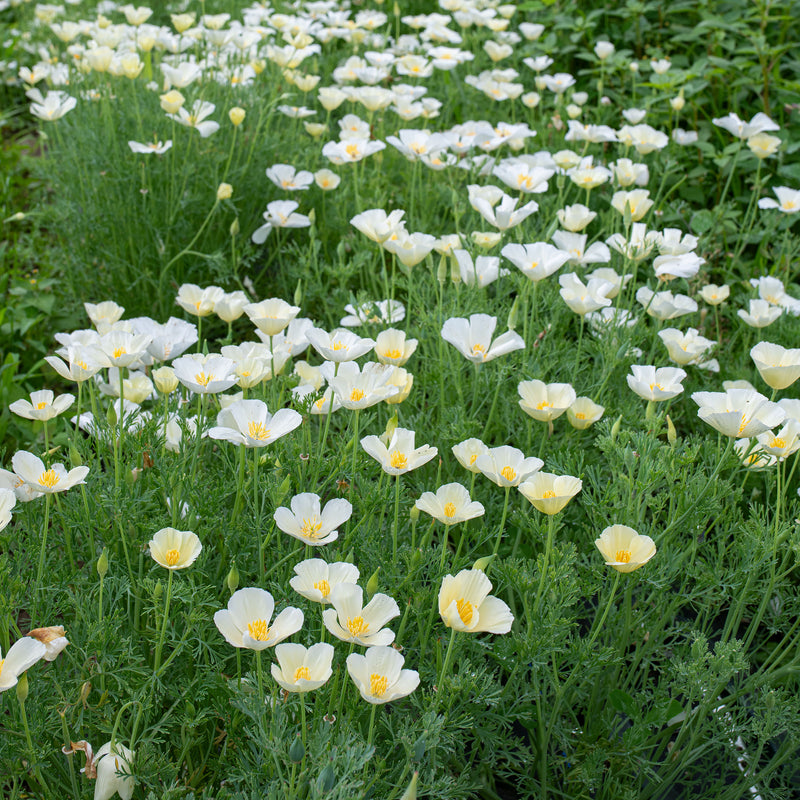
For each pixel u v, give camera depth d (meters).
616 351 1.17
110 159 1.58
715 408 0.96
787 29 2.16
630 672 0.99
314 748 0.76
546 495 0.88
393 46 2.38
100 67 1.68
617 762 0.93
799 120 1.92
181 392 1.09
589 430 1.21
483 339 1.08
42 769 0.82
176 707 0.88
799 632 0.99
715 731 0.97
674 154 1.87
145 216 1.55
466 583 0.79
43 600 0.89
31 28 2.64
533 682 0.91
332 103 1.76
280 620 0.79
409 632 0.95
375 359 1.25
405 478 1.16
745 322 1.37
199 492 0.95
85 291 1.67
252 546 0.95
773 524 0.95
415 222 1.62
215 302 1.13
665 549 0.98
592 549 1.07
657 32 2.27
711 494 0.99
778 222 1.67
